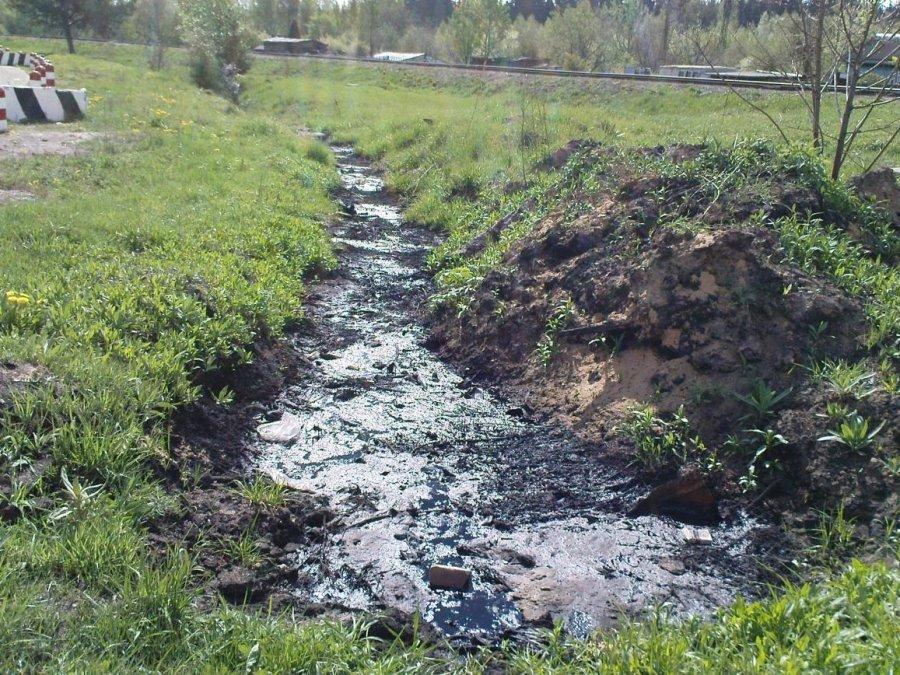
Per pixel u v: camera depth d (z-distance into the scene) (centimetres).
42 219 782
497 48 5578
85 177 1045
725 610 333
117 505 383
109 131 1468
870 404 441
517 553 412
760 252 543
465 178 1262
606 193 738
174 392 491
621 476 480
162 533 389
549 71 2848
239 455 494
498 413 577
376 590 382
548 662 319
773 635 295
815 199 627
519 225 834
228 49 3112
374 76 3497
